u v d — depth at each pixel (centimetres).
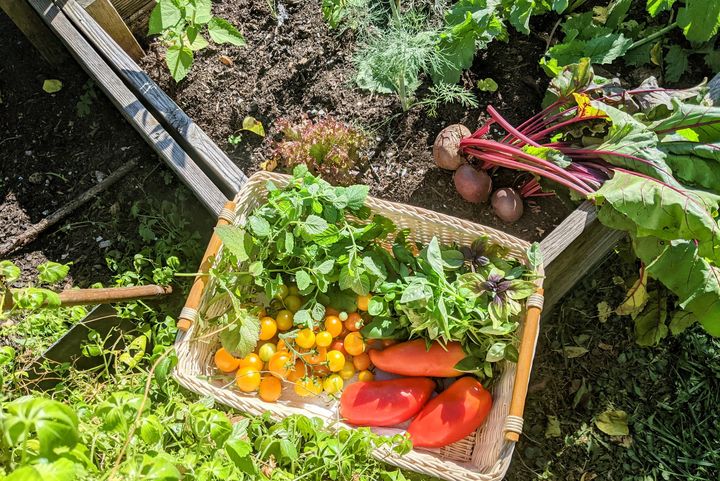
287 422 73
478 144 96
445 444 85
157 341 93
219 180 102
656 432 101
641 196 83
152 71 110
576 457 100
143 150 113
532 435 101
